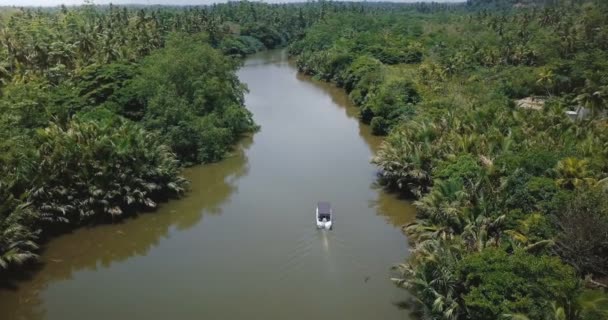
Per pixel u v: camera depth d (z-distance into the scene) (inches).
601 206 1044.5
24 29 3176.7
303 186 1865.2
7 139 1393.9
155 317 1095.6
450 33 5049.2
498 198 1207.6
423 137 1737.2
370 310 1110.4
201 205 1707.7
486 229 1120.2
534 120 1824.6
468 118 1861.5
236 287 1208.2
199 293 1186.6
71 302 1164.5
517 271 852.6
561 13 5226.4
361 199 1740.9
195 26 5157.5
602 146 1533.0
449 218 1220.5
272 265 1306.6
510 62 3649.1
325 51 4483.3
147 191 1628.9
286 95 3577.8
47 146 1456.7
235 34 6092.5
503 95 2588.6
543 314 774.5
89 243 1450.5
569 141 1556.3
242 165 2102.6
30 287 1231.5
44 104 1790.1
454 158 1469.0
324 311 1107.9
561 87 2849.4
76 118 1679.4
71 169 1462.8
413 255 1301.7
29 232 1274.6
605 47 3560.5
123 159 1558.8
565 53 3607.3
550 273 826.2
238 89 2760.8
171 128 2005.4
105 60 2593.5
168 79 2192.4
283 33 6747.1
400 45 4419.3
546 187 1180.5
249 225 1549.0
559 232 1026.1
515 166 1323.8
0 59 2422.5
